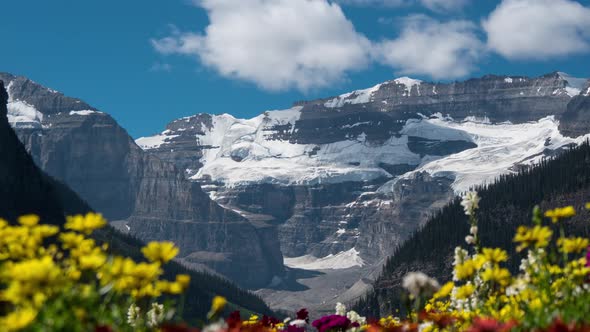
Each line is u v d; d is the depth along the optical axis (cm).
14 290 604
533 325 799
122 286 717
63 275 680
